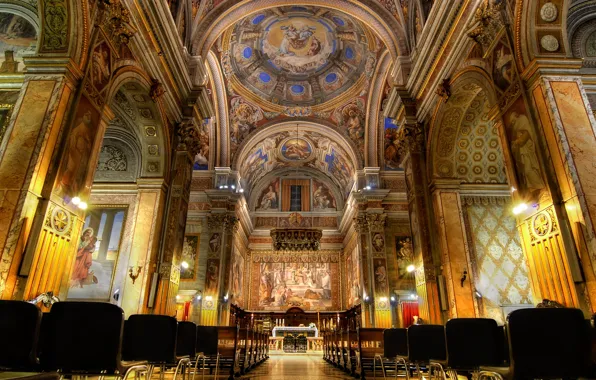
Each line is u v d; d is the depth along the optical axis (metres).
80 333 3.25
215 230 18.08
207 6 11.83
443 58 9.18
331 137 20.59
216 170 18.97
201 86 11.12
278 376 8.00
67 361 3.20
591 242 4.98
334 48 18.42
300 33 17.89
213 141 19.31
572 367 3.01
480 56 7.61
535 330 3.06
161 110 9.60
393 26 11.88
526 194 6.20
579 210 5.16
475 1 7.71
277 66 19.34
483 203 10.48
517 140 6.41
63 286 5.83
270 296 24.34
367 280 17.59
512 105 6.54
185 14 11.17
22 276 5.02
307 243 15.96
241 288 22.84
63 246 5.82
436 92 9.13
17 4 6.91
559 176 5.54
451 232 9.59
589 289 4.95
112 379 5.56
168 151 10.27
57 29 6.05
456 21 8.47
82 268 9.46
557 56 6.04
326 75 19.56
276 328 20.70
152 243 9.45
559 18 6.28
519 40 6.35
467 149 10.52
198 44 11.48
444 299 9.09
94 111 6.59
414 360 5.45
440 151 10.24
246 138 20.05
